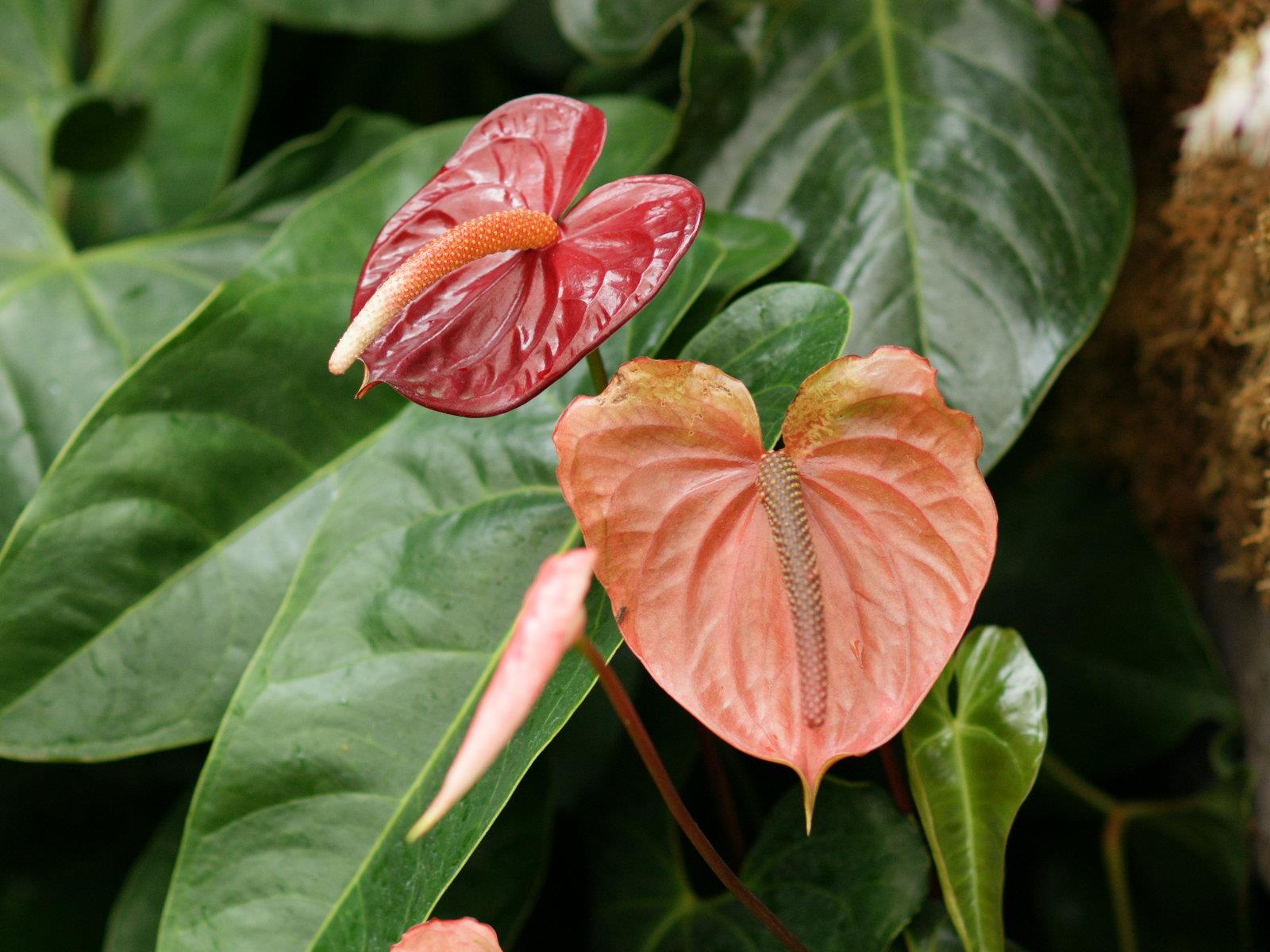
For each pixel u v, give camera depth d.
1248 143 1.10
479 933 1.00
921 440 1.00
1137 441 1.25
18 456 1.19
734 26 1.21
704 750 1.15
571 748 1.21
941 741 1.06
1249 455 1.17
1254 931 1.23
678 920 1.16
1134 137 1.24
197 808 1.08
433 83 1.64
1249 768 1.18
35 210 1.25
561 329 1.01
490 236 1.01
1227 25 1.15
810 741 1.00
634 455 1.01
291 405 1.16
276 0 1.32
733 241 1.16
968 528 1.00
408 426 1.12
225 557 1.15
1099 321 1.25
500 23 1.58
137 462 1.14
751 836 1.20
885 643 1.00
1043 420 1.31
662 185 1.03
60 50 1.44
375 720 1.08
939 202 1.17
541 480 1.10
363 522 1.11
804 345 1.07
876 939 1.07
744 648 1.01
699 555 1.01
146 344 1.21
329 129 1.30
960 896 1.04
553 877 1.20
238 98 1.44
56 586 1.13
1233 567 1.20
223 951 1.06
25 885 1.27
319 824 1.07
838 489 1.01
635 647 1.00
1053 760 1.22
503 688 0.93
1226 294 1.14
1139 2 1.22
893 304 1.16
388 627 1.09
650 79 1.49
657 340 1.11
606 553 1.00
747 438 1.01
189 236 1.26
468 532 1.10
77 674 1.13
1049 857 1.22
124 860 1.29
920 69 1.19
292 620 1.10
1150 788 1.27
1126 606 1.24
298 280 1.17
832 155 1.19
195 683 1.14
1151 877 1.20
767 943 1.09
